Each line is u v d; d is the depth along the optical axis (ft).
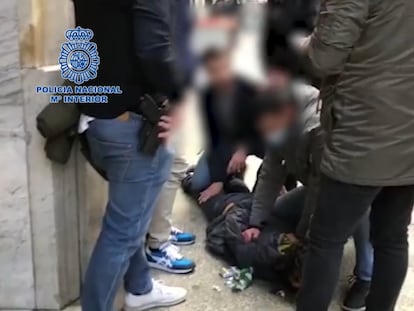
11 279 8.13
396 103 5.94
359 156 6.08
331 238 6.62
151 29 6.13
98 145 6.73
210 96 7.82
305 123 8.09
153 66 6.24
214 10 7.32
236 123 8.38
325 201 6.48
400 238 6.86
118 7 6.27
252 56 7.48
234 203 10.50
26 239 8.00
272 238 9.14
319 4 6.44
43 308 8.22
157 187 7.04
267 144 8.70
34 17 7.28
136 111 6.54
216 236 10.09
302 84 7.51
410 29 5.82
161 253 9.53
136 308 8.35
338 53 5.94
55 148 7.51
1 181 7.80
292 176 9.84
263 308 8.64
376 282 7.07
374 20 5.82
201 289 9.11
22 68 7.39
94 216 8.52
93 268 7.06
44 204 7.87
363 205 6.38
